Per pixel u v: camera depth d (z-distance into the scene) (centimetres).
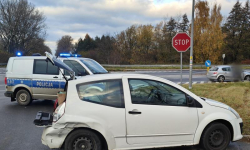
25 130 566
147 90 402
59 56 880
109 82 397
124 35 5284
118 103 385
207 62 1948
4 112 750
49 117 408
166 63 4978
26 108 809
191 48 1131
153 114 387
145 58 5100
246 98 863
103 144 405
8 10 4184
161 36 5359
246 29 5106
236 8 5206
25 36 4419
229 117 419
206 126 413
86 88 390
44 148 450
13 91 833
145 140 388
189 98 405
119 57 4644
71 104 378
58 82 798
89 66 823
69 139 375
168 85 411
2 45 4391
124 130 380
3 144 470
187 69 3650
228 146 456
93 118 373
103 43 5044
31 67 823
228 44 4956
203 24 4322
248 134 498
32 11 4400
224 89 1068
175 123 395
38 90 820
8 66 838
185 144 402
